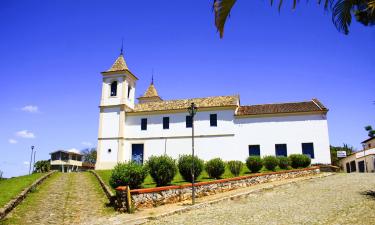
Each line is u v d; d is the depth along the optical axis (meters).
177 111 35.28
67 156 62.47
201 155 33.28
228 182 18.56
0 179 22.92
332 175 24.88
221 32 6.86
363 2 7.85
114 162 35.56
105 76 38.59
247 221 10.91
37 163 46.31
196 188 16.25
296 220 10.72
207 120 34.03
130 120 36.88
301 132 30.80
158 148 34.97
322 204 13.53
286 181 21.50
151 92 50.16
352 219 10.35
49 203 14.29
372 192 15.76
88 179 24.03
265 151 31.36
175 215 12.32
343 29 8.00
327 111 30.53
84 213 12.61
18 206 13.16
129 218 11.52
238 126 32.88
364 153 34.38
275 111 32.22
